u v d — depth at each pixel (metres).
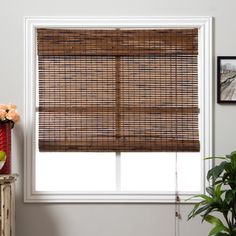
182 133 2.74
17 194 2.74
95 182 2.87
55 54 2.74
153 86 2.74
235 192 2.22
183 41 2.75
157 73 2.74
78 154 2.87
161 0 2.76
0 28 2.76
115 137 2.73
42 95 2.75
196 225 2.73
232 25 2.76
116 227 2.73
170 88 2.74
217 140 2.75
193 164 2.86
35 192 2.73
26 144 2.73
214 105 2.75
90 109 2.74
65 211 2.73
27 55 2.75
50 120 2.75
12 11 2.76
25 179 2.73
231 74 2.73
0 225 2.36
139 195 2.73
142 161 2.86
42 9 2.76
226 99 2.73
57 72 2.75
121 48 2.74
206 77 2.73
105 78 2.75
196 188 2.85
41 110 2.74
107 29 2.77
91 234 2.73
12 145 2.75
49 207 2.74
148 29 2.76
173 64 2.75
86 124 2.74
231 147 2.75
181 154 2.86
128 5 2.76
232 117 2.75
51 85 2.75
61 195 2.73
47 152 2.80
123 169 2.86
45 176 2.88
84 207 2.74
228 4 2.76
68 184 2.87
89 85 2.74
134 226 2.73
